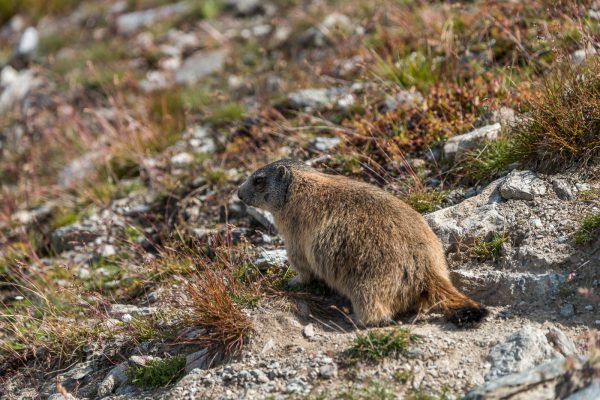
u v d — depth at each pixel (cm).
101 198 2128
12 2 3625
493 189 1480
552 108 1500
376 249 1259
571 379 1011
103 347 1463
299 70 2428
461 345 1156
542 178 1450
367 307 1253
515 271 1300
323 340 1248
